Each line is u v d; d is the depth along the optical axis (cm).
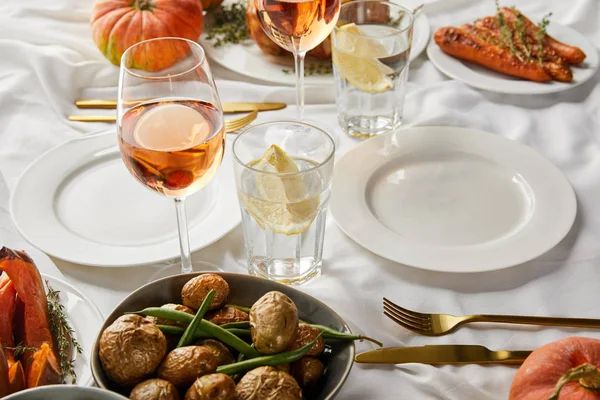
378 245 110
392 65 138
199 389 74
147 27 157
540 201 120
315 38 130
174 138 93
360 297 105
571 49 156
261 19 129
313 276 109
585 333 98
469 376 92
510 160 130
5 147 141
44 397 70
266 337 80
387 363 93
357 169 127
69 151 131
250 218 105
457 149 133
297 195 99
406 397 90
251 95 155
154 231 116
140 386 76
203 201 123
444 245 112
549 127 145
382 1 148
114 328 79
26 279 89
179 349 80
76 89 159
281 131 111
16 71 162
